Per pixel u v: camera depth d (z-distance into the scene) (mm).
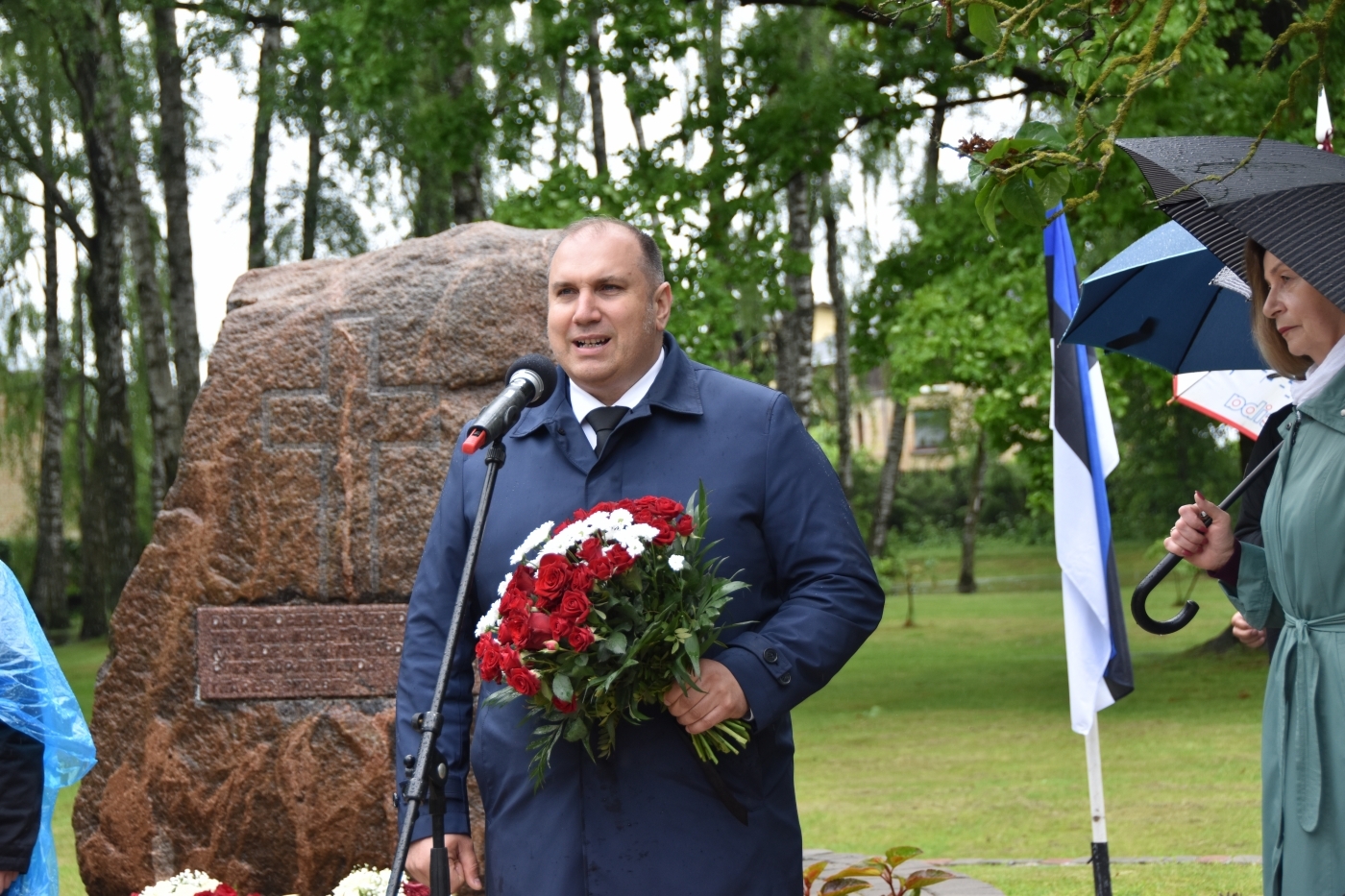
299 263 5285
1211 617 20500
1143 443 20109
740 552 2674
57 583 28172
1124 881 5605
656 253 2824
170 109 17172
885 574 27750
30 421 26531
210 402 5051
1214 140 2578
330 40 12938
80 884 6488
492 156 15008
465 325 4988
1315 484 2381
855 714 12344
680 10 13031
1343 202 2271
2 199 22047
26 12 16891
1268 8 12539
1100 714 11508
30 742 2875
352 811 4832
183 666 4965
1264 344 2588
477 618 2881
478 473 2918
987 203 2523
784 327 26625
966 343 12500
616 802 2545
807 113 13148
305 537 4961
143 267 18250
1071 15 2732
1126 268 3342
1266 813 2480
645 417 2756
